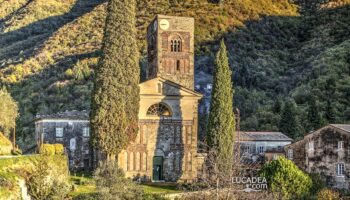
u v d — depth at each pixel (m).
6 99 111.88
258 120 170.50
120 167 94.06
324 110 165.38
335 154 110.94
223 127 100.81
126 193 80.56
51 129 118.19
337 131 110.94
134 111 101.81
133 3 103.62
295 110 166.38
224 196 85.50
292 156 120.69
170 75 116.00
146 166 103.88
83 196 77.44
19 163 73.94
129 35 102.06
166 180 104.62
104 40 101.25
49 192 75.94
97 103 99.19
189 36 117.25
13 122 110.94
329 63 195.50
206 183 92.44
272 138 135.62
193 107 106.94
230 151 99.19
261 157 131.25
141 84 104.88
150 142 104.62
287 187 93.69
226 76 103.19
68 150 118.31
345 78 181.25
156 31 117.00
